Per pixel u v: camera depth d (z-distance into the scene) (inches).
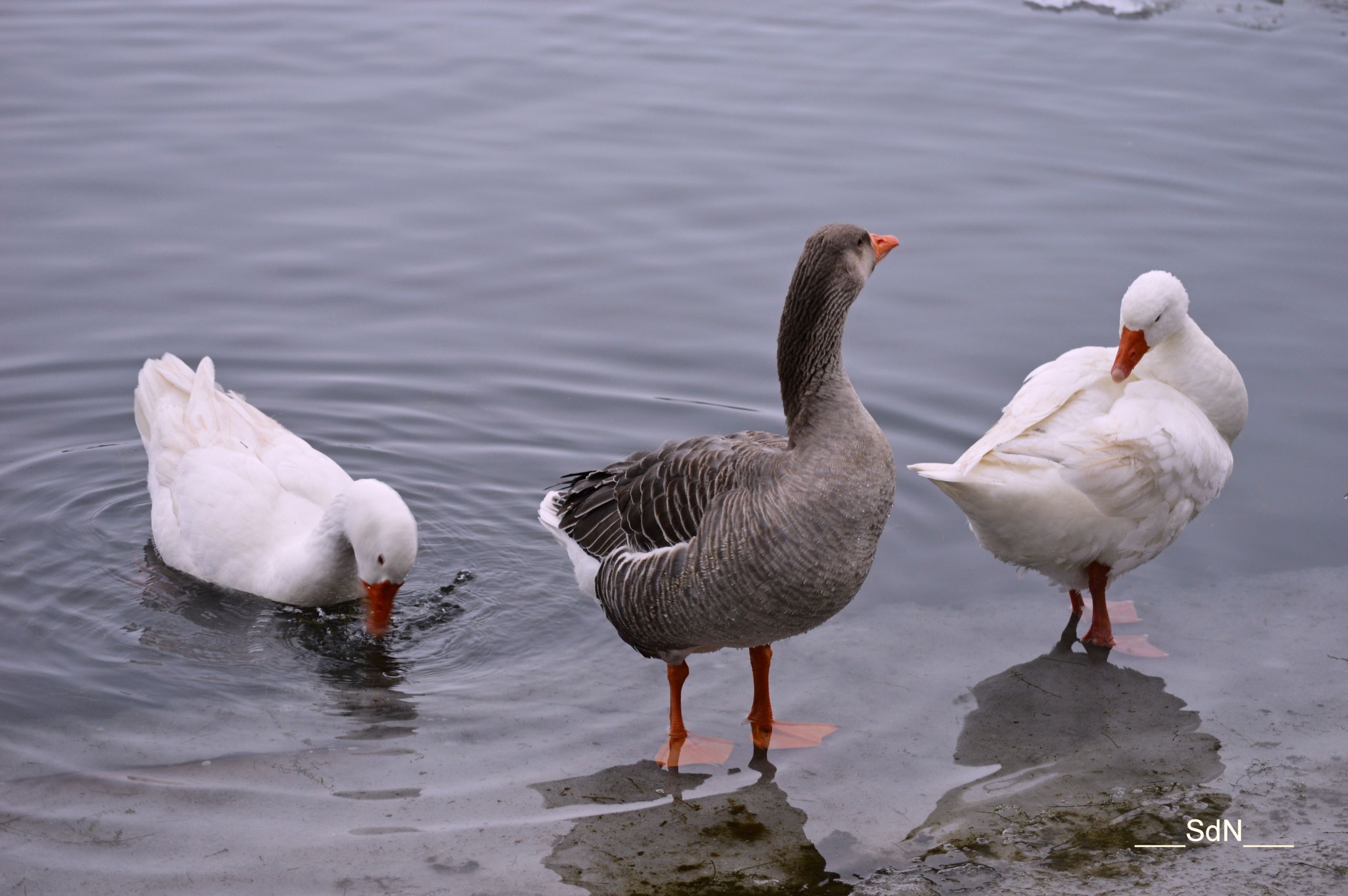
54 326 377.4
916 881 191.3
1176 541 298.2
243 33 584.1
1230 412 279.4
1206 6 638.5
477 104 519.2
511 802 212.2
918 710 240.7
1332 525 299.7
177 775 217.8
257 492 293.3
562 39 587.5
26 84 518.0
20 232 418.3
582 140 490.9
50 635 263.7
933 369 363.6
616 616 236.8
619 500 237.3
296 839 200.8
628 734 234.1
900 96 532.1
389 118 505.4
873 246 215.8
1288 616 268.8
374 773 220.1
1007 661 257.1
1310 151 485.7
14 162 458.3
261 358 369.4
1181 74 554.9
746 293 401.4
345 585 280.8
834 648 262.8
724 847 200.8
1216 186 462.0
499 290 402.3
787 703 243.8
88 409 350.9
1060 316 386.3
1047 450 248.4
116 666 253.6
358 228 430.9
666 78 547.5
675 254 420.5
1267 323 380.8
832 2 645.9
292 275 406.0
